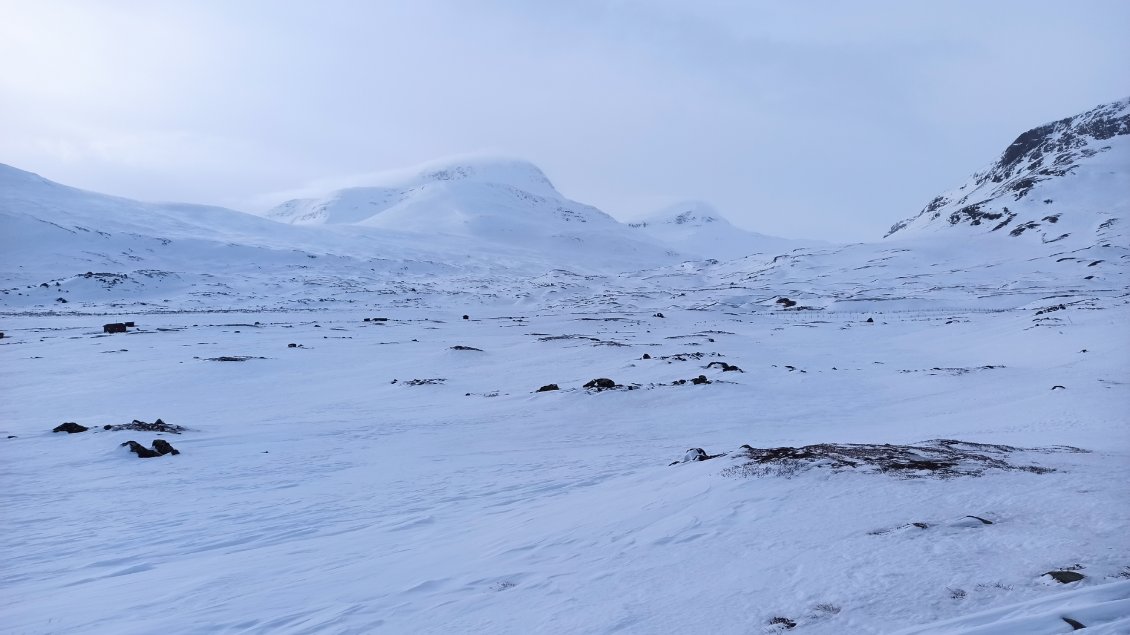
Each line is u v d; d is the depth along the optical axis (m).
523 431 26.91
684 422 27.97
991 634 5.02
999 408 26.03
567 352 55.69
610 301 129.25
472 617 6.71
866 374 41.44
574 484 15.91
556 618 6.41
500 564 8.48
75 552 11.48
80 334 71.50
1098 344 42.62
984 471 10.42
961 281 129.38
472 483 16.70
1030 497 8.73
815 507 9.13
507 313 114.56
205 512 14.30
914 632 5.27
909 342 60.84
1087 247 148.62
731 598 6.39
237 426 28.31
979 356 48.50
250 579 9.12
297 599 7.94
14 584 9.79
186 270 170.12
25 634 7.53
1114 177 192.25
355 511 14.04
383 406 34.72
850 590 6.22
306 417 31.30
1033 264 142.12
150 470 19.33
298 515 13.84
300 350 59.06
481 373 47.25
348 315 107.19
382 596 7.68
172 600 8.38
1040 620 5.14
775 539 8.00
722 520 9.07
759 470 11.39
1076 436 17.91
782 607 6.05
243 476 18.55
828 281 144.50
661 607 6.38
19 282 140.38
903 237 199.88
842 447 13.39
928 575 6.37
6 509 14.70
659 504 10.46
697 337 67.25
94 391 40.28
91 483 17.61
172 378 44.75
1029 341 49.59
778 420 27.88
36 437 24.11
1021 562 6.47
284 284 153.62
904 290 120.88
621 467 18.50
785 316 96.62
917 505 8.74
